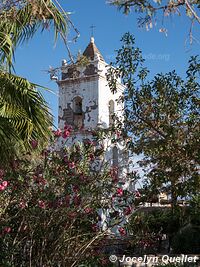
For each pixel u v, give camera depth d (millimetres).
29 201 7398
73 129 9328
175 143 9344
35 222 7262
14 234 7469
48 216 7305
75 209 7445
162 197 10336
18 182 7324
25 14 7723
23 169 7602
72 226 7562
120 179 8805
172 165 9258
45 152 7871
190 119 9586
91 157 8281
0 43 7926
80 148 8445
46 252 7266
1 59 8062
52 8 7414
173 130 9406
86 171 7965
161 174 9305
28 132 7742
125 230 8227
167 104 10359
